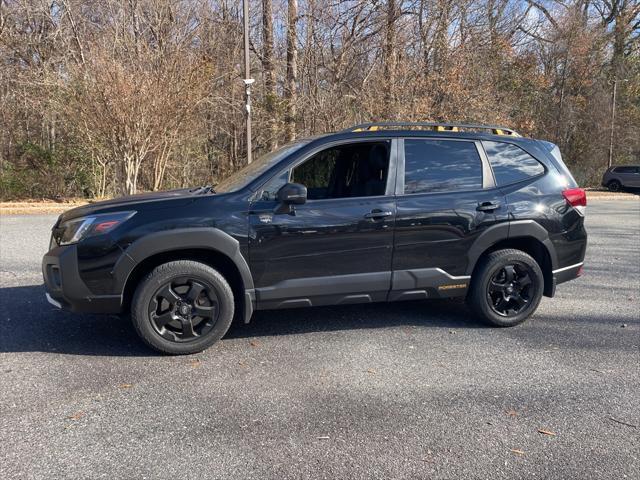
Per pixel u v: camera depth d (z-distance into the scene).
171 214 3.92
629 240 10.14
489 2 19.97
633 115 31.05
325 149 4.32
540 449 2.77
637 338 4.49
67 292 3.84
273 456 2.68
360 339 4.42
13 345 4.20
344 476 2.52
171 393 3.39
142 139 14.91
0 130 16.58
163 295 3.93
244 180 4.34
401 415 3.12
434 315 5.10
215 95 17.55
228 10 19.78
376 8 17.45
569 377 3.68
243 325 4.77
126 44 15.12
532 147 4.85
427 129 4.89
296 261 4.13
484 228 4.50
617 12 31.73
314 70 18.28
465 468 2.59
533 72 26.50
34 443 2.78
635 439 2.87
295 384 3.53
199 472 2.54
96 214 3.90
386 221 4.26
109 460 2.63
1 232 10.15
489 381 3.60
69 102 14.88
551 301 5.66
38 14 17.86
